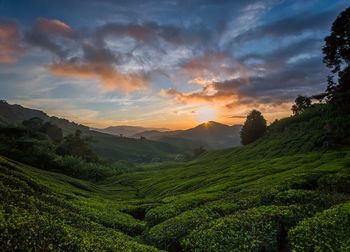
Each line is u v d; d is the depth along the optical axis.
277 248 27.44
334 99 121.81
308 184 46.50
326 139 95.88
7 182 36.28
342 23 109.25
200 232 33.12
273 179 54.84
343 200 36.88
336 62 118.19
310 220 29.36
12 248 17.27
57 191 55.53
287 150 105.50
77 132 193.38
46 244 19.70
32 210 27.16
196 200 50.31
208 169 118.62
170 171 151.88
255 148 133.88
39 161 123.94
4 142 126.31
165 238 35.00
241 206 40.47
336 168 54.56
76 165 137.62
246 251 26.84
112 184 134.88
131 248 28.47
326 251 23.19
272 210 34.62
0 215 20.67
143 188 108.19
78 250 21.27
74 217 34.47
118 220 44.78
